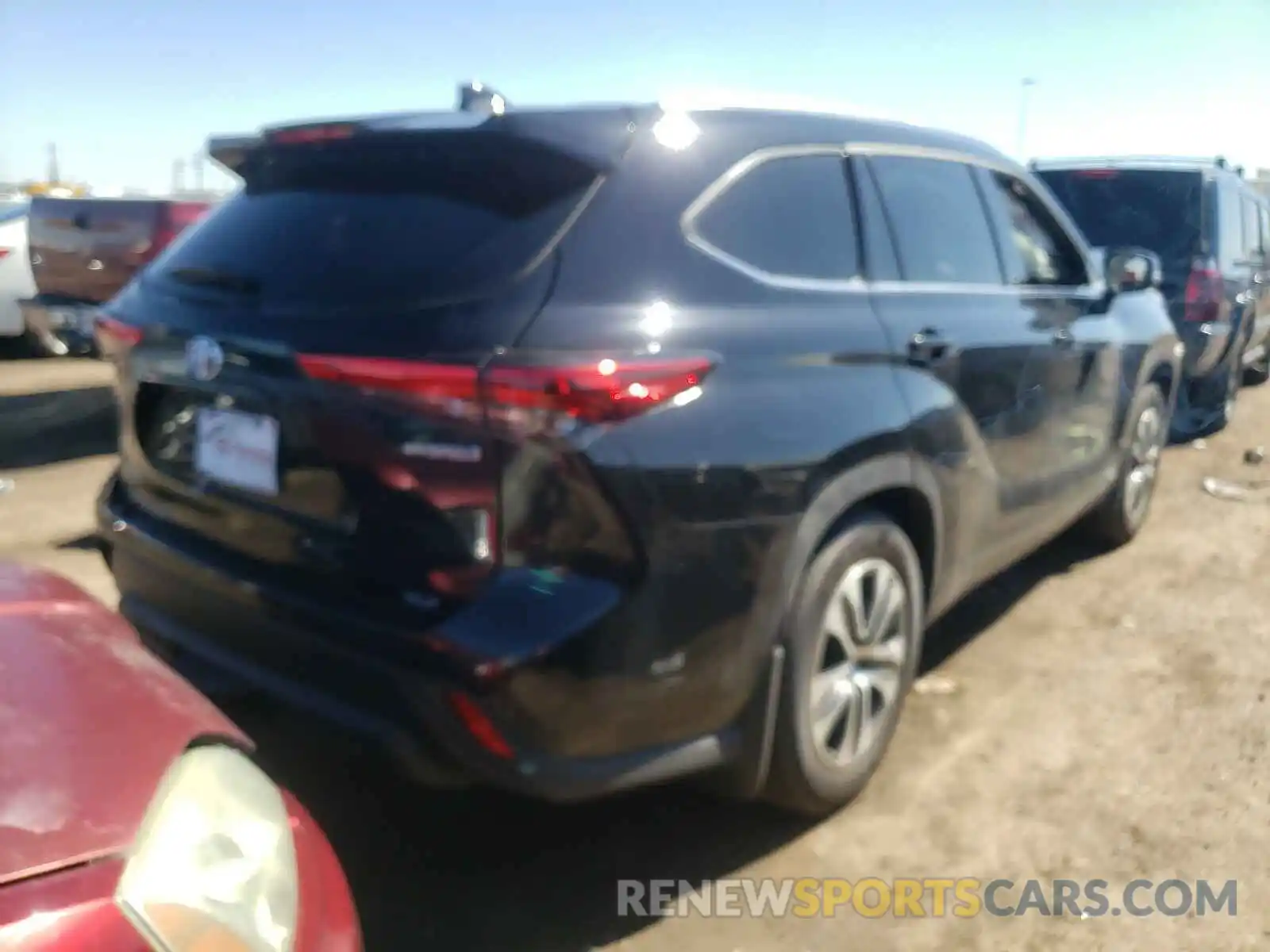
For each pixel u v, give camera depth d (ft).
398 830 10.88
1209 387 28.78
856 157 11.57
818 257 10.72
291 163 10.57
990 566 13.76
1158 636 15.71
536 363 8.11
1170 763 12.35
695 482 8.71
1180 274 26.20
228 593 9.57
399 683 8.41
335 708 8.86
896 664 11.44
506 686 8.11
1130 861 10.64
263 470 9.29
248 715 12.39
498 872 10.33
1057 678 14.39
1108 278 16.33
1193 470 25.05
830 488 9.86
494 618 8.19
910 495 11.34
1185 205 26.61
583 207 8.96
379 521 8.63
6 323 34.96
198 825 5.98
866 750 11.18
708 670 9.11
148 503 10.81
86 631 7.34
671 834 10.98
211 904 5.70
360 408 8.44
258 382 9.06
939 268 12.46
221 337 9.39
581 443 8.16
